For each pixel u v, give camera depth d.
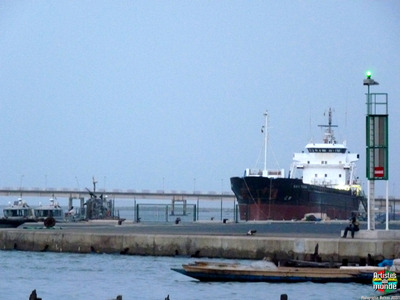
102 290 143.12
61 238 195.38
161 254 184.88
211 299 132.62
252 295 135.62
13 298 136.50
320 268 147.12
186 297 134.62
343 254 163.88
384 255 161.88
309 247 167.75
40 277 157.75
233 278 146.62
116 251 189.88
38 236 197.75
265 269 146.25
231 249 176.38
